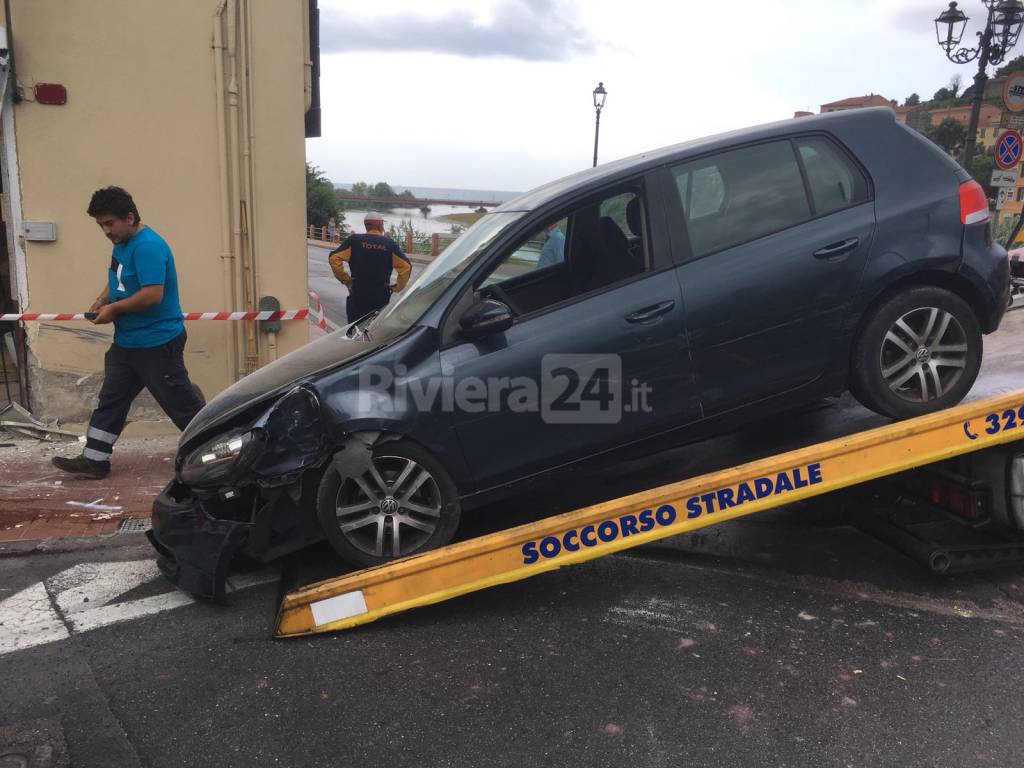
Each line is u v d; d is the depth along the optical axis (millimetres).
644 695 2945
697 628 3432
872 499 4203
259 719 2824
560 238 3846
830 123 4031
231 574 4035
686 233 3811
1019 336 7469
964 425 3672
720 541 4363
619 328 3686
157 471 5805
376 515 3666
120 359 5332
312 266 27734
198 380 6898
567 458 3791
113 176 6375
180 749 2660
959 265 3963
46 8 6008
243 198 6754
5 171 6129
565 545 3525
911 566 4043
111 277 5262
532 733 2732
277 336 7047
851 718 2791
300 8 6695
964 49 14695
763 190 3904
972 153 14773
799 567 4043
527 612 3598
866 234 3863
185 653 3275
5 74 5922
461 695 2959
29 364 6484
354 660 3211
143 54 6301
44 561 4234
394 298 4375
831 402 4910
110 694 2980
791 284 3791
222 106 6535
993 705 2855
